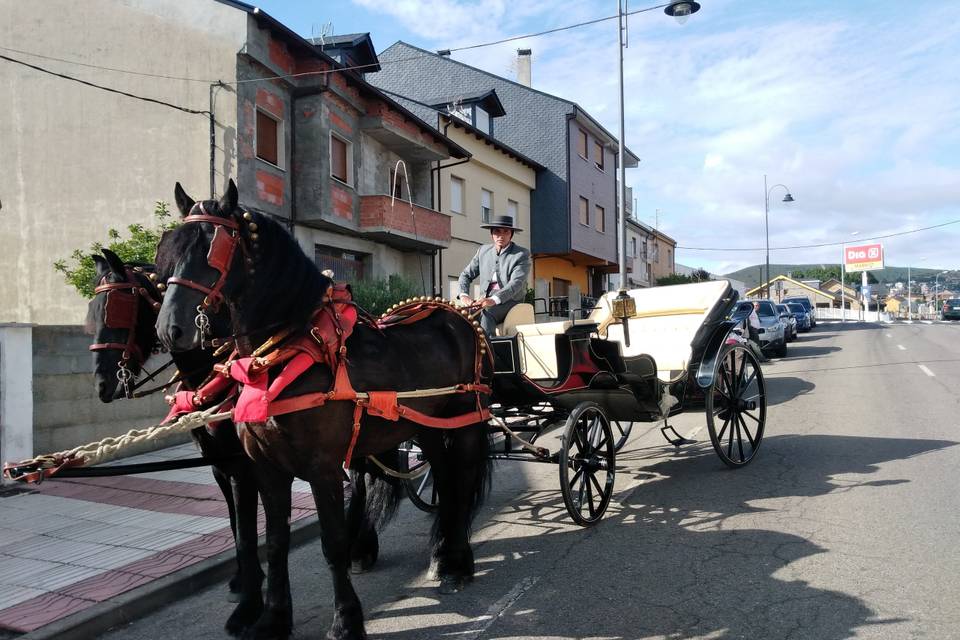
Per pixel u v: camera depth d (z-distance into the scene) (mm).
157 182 14039
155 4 14047
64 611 3971
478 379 4691
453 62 28078
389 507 4750
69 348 7719
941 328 35875
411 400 4031
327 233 16750
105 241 14305
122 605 4066
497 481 7066
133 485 6980
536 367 5586
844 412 10016
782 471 6742
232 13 13680
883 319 61125
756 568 4336
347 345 3775
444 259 21922
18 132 14781
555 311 6719
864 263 73938
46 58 14641
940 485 6008
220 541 5211
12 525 5699
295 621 3959
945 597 3824
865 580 4082
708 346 6836
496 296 5523
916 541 4691
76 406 7785
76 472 3289
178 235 3244
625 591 4090
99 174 14375
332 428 3537
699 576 4254
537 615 3834
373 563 4781
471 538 5270
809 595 3908
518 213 26906
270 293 3439
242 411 3318
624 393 5824
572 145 28453
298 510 5965
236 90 13641
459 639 3600
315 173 15477
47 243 14656
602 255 32156
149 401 8570
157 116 14047
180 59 13906
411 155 19953
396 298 15250
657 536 5047
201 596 4480
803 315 35250
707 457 7562
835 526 5059
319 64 15438
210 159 13695
